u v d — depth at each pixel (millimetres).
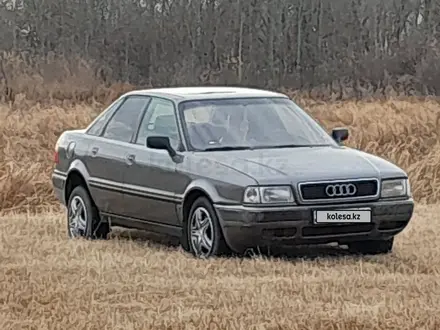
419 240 11727
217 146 11172
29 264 10164
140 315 8062
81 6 48969
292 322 7766
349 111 26734
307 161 10695
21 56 41594
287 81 50844
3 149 21250
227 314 8039
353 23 52031
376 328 7629
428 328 7652
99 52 49281
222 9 51875
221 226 10398
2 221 13703
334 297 8633
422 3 50750
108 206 11977
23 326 7781
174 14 51344
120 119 12195
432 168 18219
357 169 10578
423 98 38344
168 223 11188
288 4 54125
